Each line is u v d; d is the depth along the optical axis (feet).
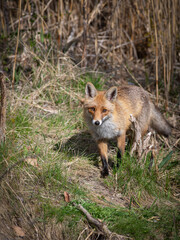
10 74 44.14
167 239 23.08
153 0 44.80
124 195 27.58
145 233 23.32
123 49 58.54
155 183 29.43
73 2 58.18
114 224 23.70
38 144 31.60
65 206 24.32
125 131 31.50
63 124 36.65
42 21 45.34
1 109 26.16
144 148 30.50
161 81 48.62
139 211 25.63
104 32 56.75
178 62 55.98
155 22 41.14
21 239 21.20
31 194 24.76
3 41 45.73
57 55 45.83
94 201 25.85
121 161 29.76
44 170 27.25
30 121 35.12
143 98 34.96
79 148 34.04
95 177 29.35
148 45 54.90
